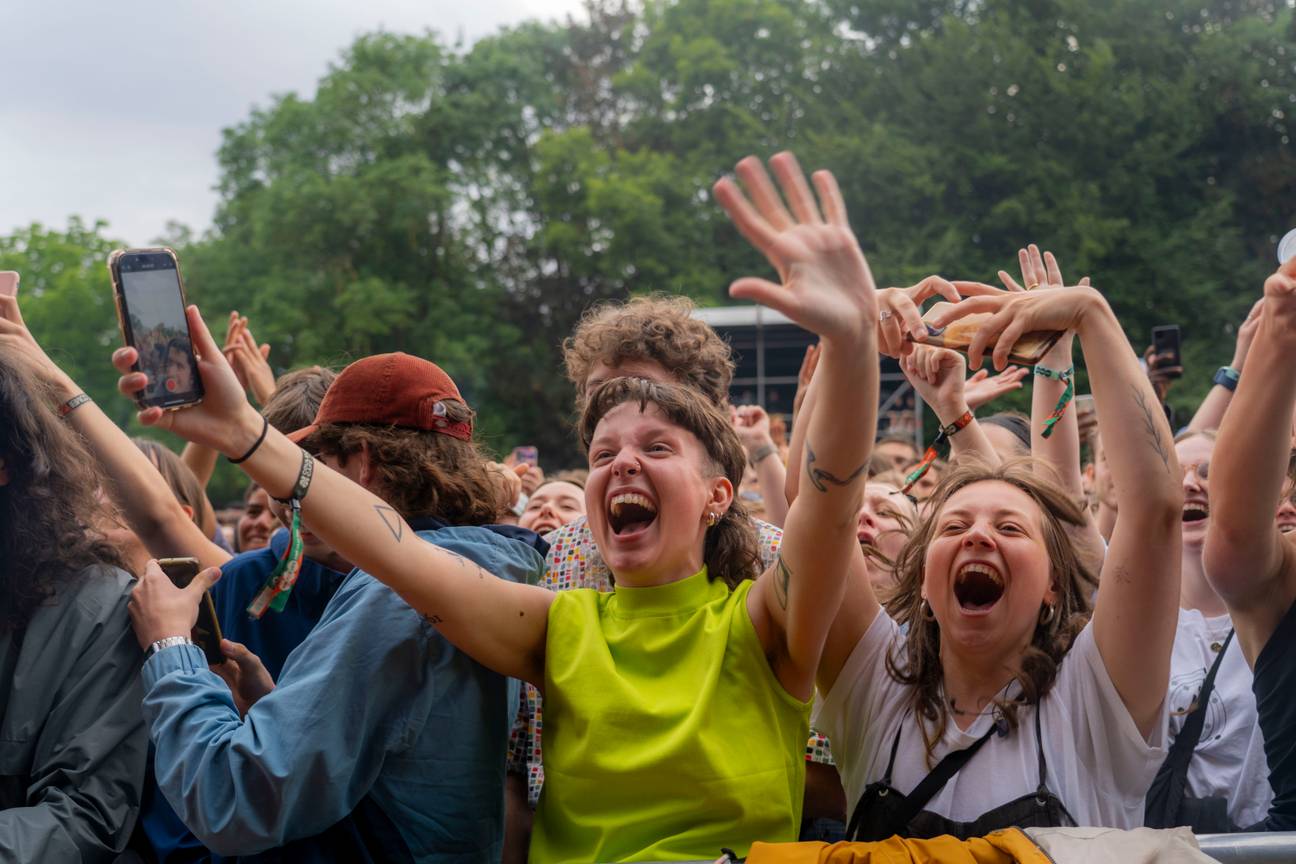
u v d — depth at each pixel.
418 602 2.22
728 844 2.18
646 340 2.97
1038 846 2.10
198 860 2.52
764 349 25.22
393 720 2.24
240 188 36.62
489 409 32.66
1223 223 27.97
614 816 2.21
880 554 3.16
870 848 2.11
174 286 2.02
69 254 39.84
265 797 2.09
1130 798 2.44
